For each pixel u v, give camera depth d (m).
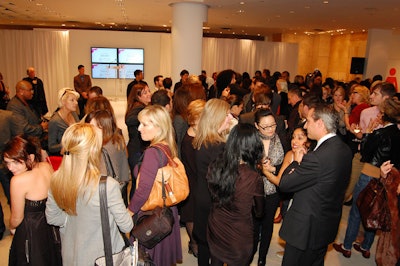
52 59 11.77
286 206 3.06
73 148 1.56
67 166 1.58
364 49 13.66
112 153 2.49
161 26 13.97
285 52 14.53
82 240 1.64
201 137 2.31
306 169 1.90
